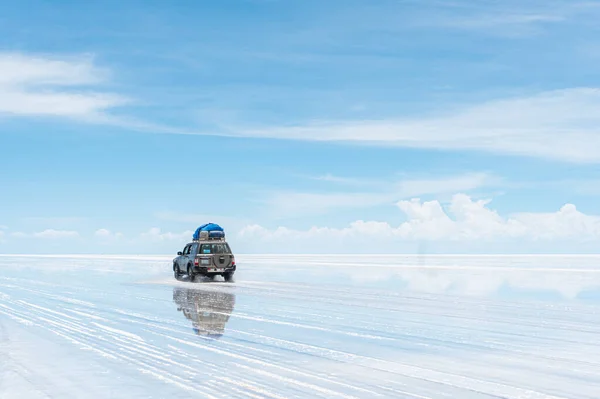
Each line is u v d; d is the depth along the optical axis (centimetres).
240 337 1120
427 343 1030
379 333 1146
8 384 765
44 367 867
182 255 3098
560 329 1183
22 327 1305
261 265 5266
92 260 7931
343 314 1446
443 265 5012
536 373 793
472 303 1678
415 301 1744
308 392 701
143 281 2944
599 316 1379
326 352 953
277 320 1356
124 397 693
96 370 843
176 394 702
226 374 802
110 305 1755
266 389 718
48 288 2488
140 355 952
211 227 3075
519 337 1090
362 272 3681
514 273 3425
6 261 7631
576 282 2581
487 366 839
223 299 1894
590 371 803
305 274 3494
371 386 726
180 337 1132
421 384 734
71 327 1296
